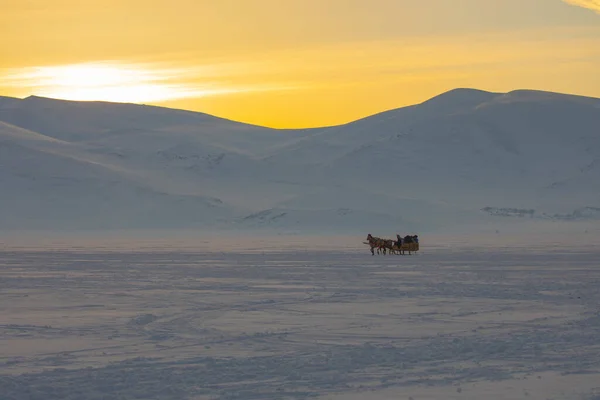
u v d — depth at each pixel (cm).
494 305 3434
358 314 3188
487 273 5269
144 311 3356
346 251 8881
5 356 2334
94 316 3198
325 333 2706
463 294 3900
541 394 1806
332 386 1922
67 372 2097
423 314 3164
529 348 2370
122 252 9156
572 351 2314
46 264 6794
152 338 2647
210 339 2608
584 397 1773
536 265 6078
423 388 1888
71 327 2889
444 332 2698
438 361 2206
